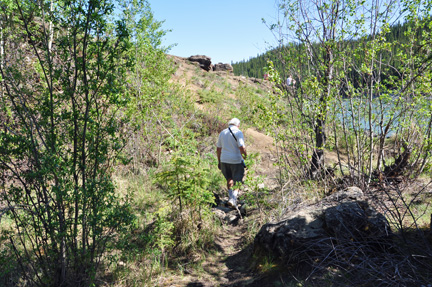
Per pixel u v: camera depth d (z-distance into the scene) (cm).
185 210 474
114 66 315
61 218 312
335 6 544
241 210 550
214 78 2153
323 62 537
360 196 415
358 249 318
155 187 639
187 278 361
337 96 531
